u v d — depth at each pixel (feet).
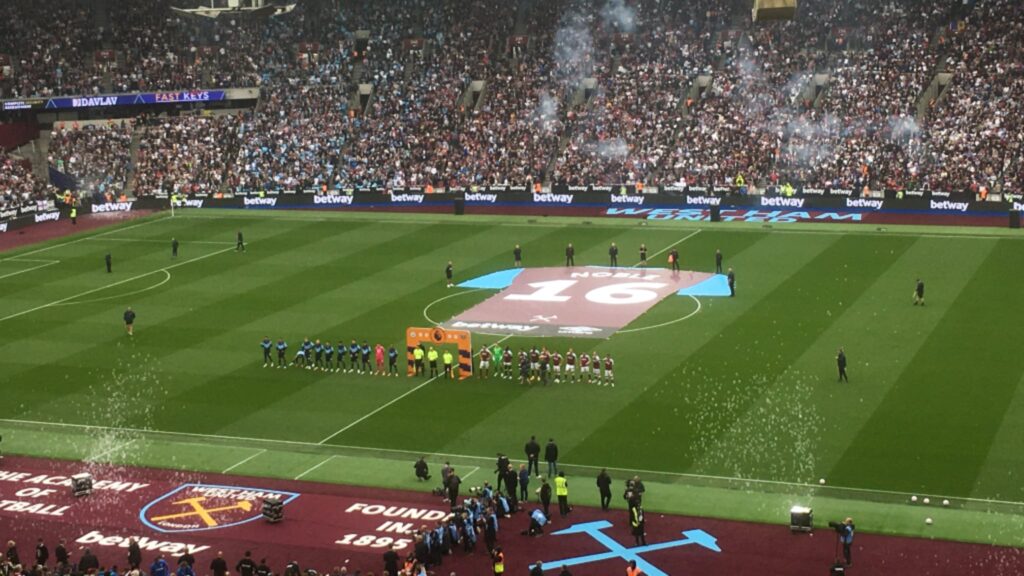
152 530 177.99
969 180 382.22
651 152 424.87
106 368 254.27
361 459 203.00
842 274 306.14
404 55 481.46
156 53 485.15
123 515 183.62
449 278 313.94
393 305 295.07
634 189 411.13
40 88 454.40
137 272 337.31
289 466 200.85
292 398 233.96
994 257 316.19
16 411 231.50
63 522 181.57
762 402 220.02
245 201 431.43
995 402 214.69
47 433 220.02
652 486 187.32
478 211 411.95
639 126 435.12
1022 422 205.46
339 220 400.67
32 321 290.97
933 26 441.27
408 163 440.45
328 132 456.45
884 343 249.14
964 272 301.84
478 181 429.79
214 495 190.19
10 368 255.91
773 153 413.80
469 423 217.36
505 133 443.73
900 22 444.55
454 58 476.95
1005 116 397.60
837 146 408.26
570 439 207.62
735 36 460.55
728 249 340.18
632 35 469.98
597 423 214.28
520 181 424.46
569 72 463.01
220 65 482.69
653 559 162.71
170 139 455.63
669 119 435.12
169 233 388.57
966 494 180.24
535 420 217.15
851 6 455.22
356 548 169.78
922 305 274.57
